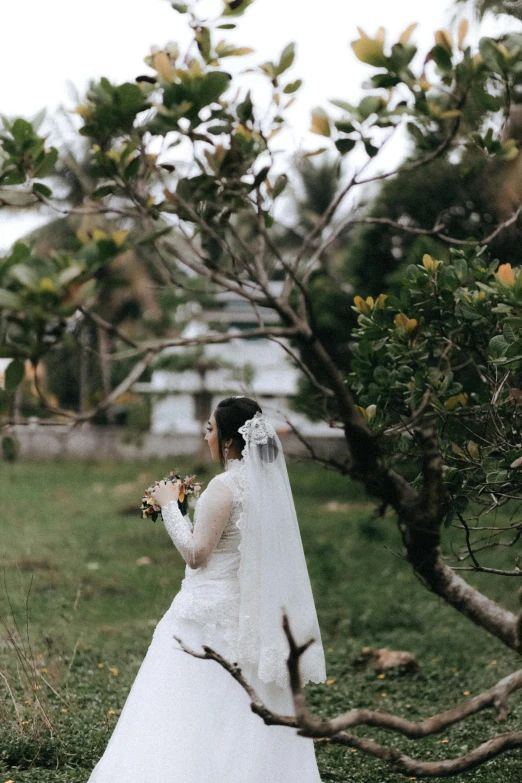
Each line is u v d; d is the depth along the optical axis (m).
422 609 9.18
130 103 2.81
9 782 4.10
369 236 16.73
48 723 4.76
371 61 3.20
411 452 3.89
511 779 4.56
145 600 9.31
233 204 3.22
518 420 3.91
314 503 19.31
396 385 3.88
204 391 24.14
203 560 3.77
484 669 7.08
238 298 29.12
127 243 2.20
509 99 3.40
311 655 3.82
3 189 2.99
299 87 3.24
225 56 3.06
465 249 4.23
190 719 3.63
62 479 22.00
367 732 5.53
